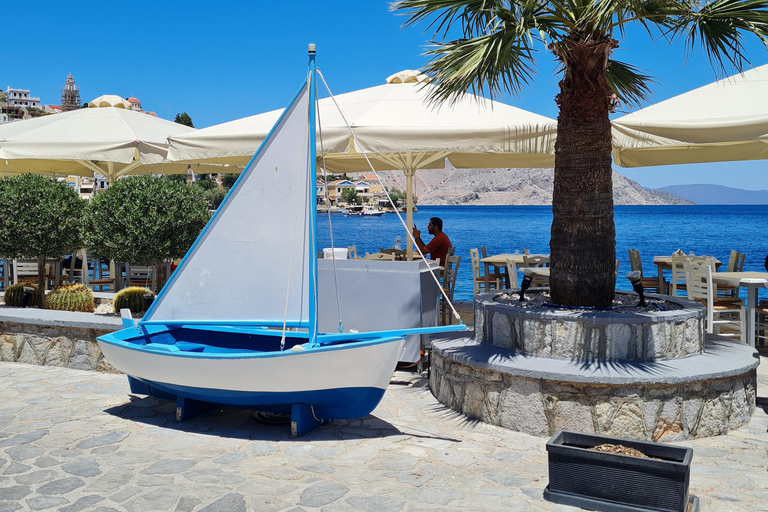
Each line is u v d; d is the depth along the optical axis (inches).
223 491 155.8
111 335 225.8
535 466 173.3
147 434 200.4
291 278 208.5
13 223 299.6
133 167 457.4
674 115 274.4
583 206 222.4
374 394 196.9
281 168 208.7
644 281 409.7
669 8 209.3
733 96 277.6
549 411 195.0
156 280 395.2
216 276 215.8
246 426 209.9
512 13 209.5
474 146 257.8
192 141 290.8
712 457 178.7
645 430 187.9
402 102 293.7
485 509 146.4
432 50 213.3
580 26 210.1
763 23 205.8
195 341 244.1
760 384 252.5
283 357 188.2
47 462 174.9
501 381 205.3
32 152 346.0
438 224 394.0
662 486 139.9
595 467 146.6
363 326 278.4
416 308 270.1
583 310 217.2
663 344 203.5
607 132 223.1
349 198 6929.1
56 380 265.7
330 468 171.9
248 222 211.9
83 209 305.9
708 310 292.7
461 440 194.5
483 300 243.3
